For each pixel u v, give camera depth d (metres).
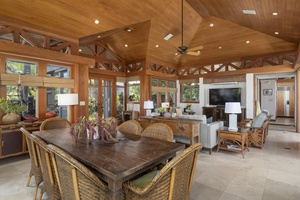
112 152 1.67
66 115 4.72
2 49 3.38
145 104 5.16
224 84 8.12
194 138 3.99
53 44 4.37
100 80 7.18
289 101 10.16
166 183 1.26
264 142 4.75
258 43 6.43
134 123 2.70
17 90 3.86
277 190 2.32
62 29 4.29
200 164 3.23
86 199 1.28
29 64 3.99
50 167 1.64
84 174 1.21
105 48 7.29
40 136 2.28
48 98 4.33
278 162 3.33
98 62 6.99
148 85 7.58
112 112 7.58
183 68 9.15
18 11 3.53
